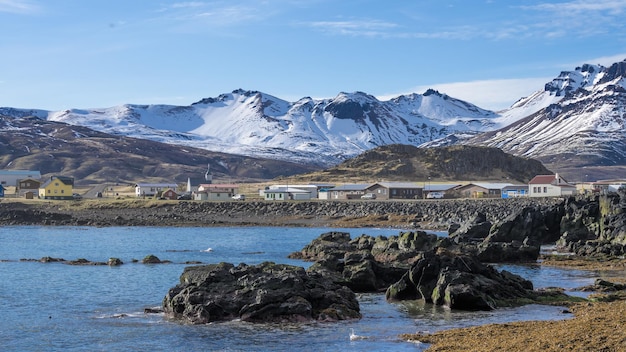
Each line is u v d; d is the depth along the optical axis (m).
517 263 111.94
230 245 143.00
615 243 121.50
